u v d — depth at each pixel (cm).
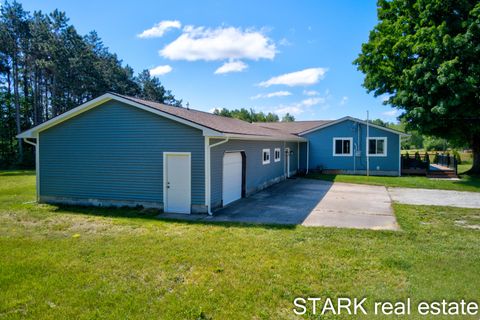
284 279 454
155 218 884
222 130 955
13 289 430
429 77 1560
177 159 976
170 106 1199
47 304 390
